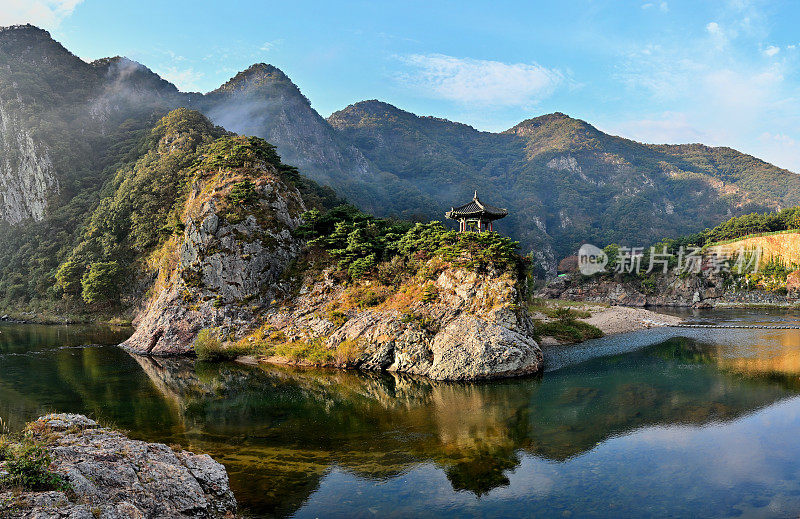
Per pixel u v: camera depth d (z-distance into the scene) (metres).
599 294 134.38
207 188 64.81
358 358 45.41
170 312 56.06
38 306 93.12
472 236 52.97
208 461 20.34
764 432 26.89
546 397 35.25
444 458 24.44
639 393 35.59
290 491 20.94
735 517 18.38
